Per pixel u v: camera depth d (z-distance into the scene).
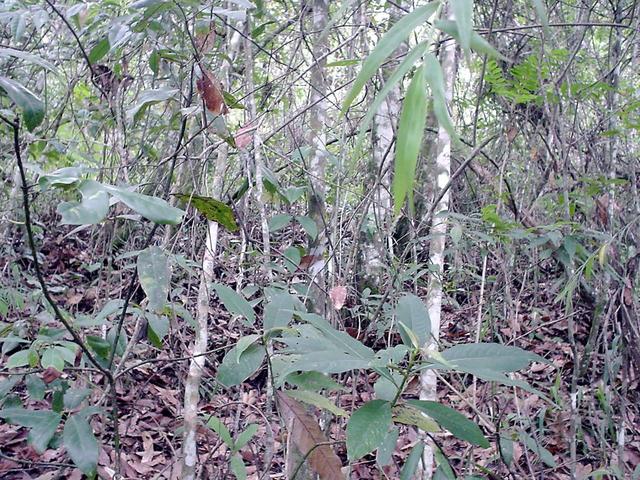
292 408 1.29
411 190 0.67
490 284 3.36
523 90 2.31
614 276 2.06
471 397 2.25
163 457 2.79
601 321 2.32
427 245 3.47
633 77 2.93
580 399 2.41
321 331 1.31
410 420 1.16
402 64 0.68
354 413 1.02
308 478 1.69
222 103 1.71
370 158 3.49
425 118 0.64
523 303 3.51
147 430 2.98
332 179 3.35
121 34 1.95
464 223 2.40
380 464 1.21
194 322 1.94
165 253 1.42
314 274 2.19
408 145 0.63
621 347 2.23
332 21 0.87
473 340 2.87
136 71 3.72
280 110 3.45
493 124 3.19
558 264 3.16
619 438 2.15
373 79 2.68
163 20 2.22
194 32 2.00
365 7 2.87
